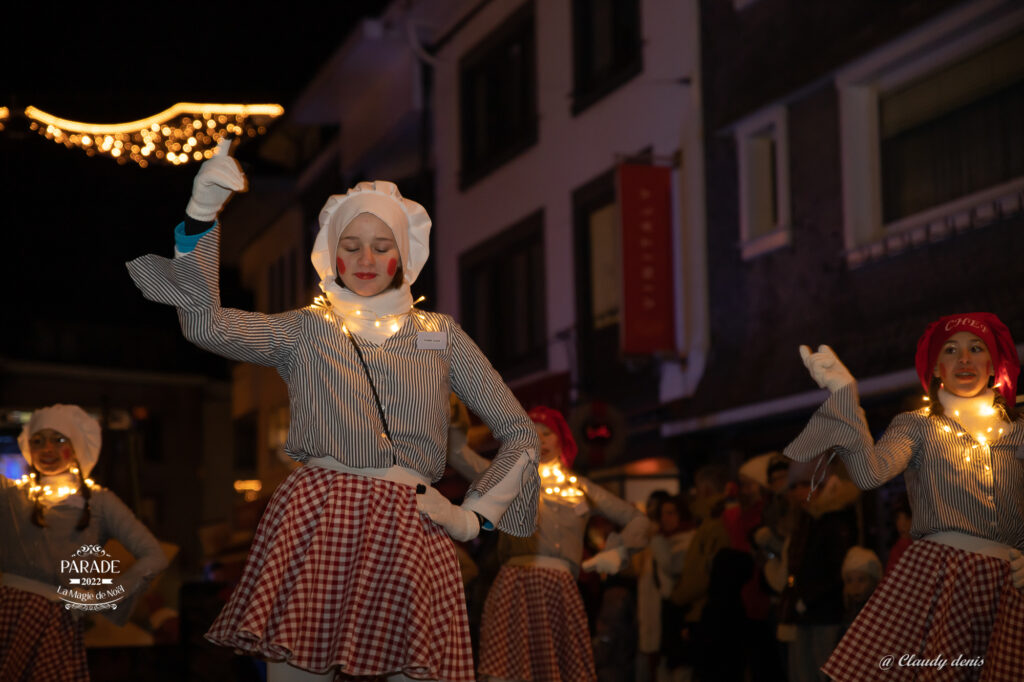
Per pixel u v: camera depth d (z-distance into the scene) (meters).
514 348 15.79
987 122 8.43
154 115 11.33
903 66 9.21
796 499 6.23
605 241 13.59
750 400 10.44
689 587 7.02
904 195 9.24
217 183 2.87
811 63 10.02
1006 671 3.91
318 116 21.03
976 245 8.20
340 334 3.14
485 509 3.19
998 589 4.01
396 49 18.16
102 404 9.73
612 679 7.89
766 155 10.91
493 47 16.39
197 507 32.44
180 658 8.67
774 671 6.68
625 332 11.57
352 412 3.06
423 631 2.95
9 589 5.09
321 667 2.92
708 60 11.55
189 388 32.78
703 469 7.99
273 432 25.17
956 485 4.11
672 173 11.94
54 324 31.25
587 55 14.20
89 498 5.38
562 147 14.48
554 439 6.02
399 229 3.25
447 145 17.70
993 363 4.29
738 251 10.93
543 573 5.76
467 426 5.31
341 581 2.98
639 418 12.30
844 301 9.49
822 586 6.02
